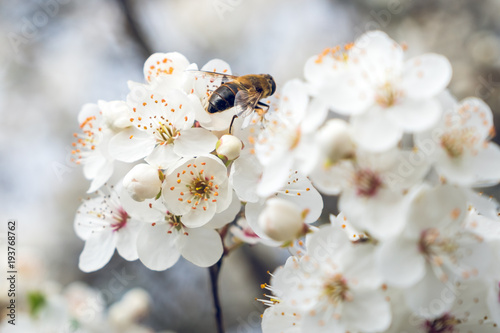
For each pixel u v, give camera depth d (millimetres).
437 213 189
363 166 191
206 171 219
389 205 189
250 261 352
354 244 197
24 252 254
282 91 205
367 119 191
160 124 222
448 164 191
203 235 221
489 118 196
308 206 217
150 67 233
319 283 197
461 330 195
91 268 230
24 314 246
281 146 202
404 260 188
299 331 204
